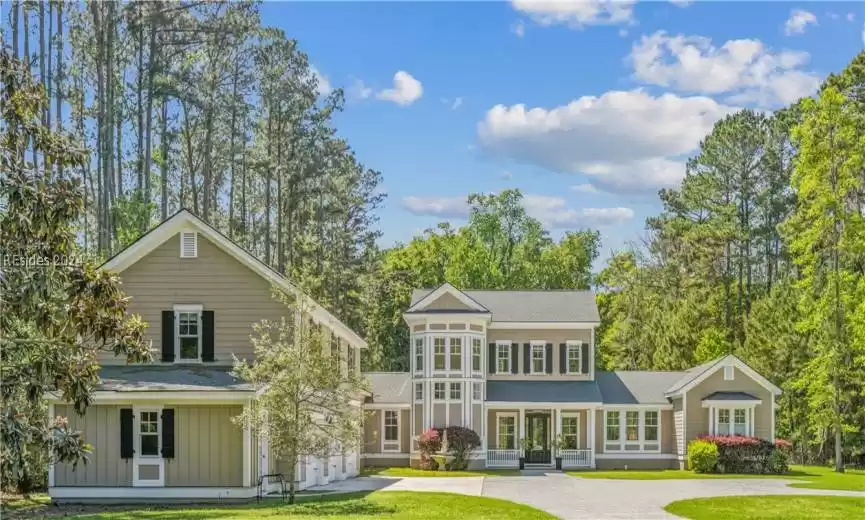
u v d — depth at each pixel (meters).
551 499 31.50
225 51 66.25
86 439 30.25
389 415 52.84
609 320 81.69
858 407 52.44
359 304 77.19
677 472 47.34
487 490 34.66
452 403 49.94
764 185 80.06
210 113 64.12
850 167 48.25
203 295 33.03
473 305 50.69
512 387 52.50
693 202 82.25
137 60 63.84
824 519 27.09
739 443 46.88
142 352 20.03
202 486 29.92
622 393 52.78
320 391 29.27
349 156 80.31
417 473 46.34
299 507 27.31
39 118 21.62
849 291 48.06
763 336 57.59
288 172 70.44
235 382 30.36
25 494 31.91
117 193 66.50
